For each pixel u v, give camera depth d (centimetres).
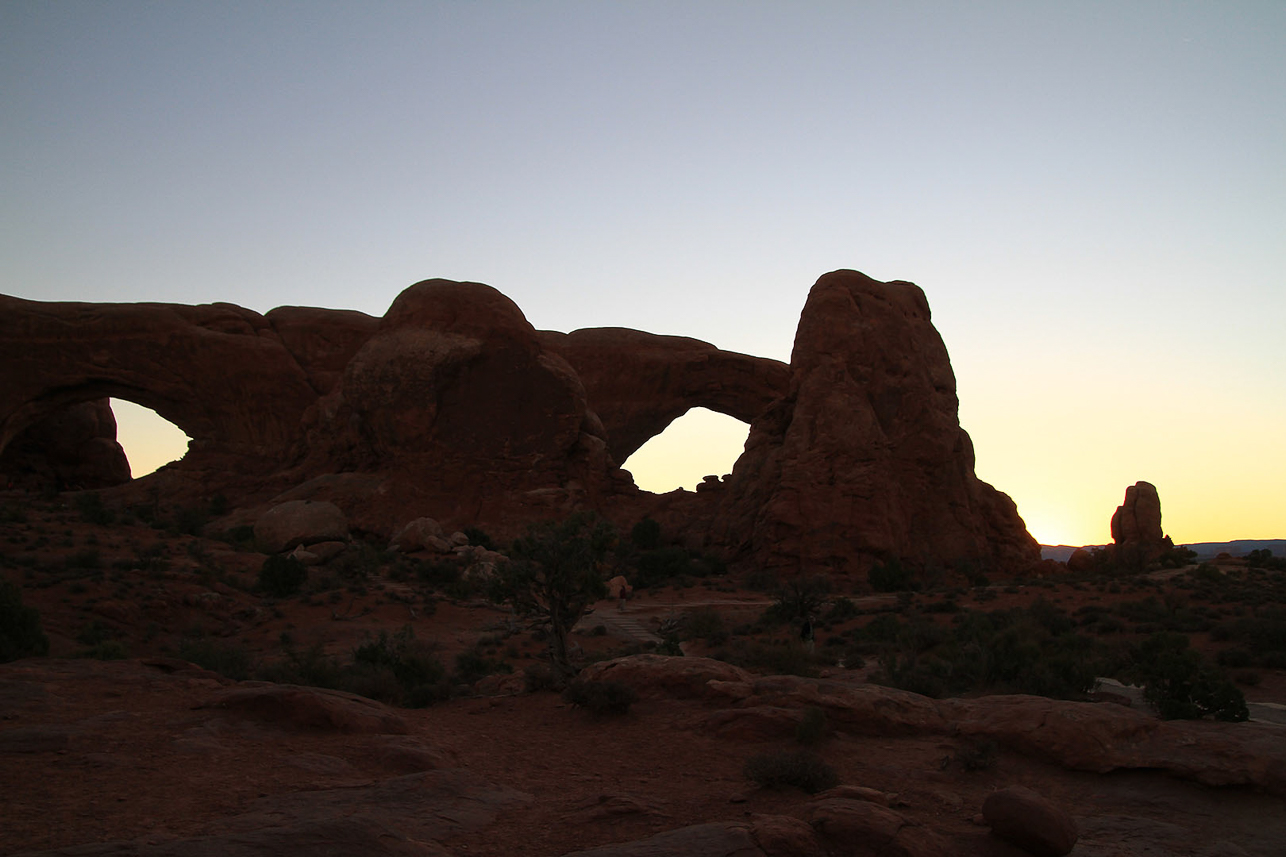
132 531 4062
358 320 6938
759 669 2184
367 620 3247
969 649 1950
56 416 6975
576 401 5738
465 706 1405
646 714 1197
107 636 2589
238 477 5997
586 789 891
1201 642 2614
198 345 6212
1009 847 753
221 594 3269
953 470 5094
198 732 956
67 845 620
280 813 718
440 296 5678
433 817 755
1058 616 2981
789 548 4738
